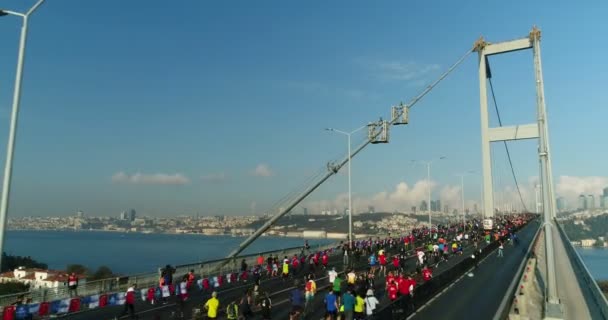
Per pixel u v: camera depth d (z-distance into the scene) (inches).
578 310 1009.5
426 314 856.3
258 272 1368.1
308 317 842.2
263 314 772.6
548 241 863.7
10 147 671.8
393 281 957.2
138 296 1095.0
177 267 1256.8
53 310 838.5
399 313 792.9
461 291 1116.5
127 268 5049.2
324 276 1395.2
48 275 2598.4
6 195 656.4
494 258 1828.2
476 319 813.9
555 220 3097.9
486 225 2999.5
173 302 1029.8
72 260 6215.6
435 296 1045.2
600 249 7588.6
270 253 1715.1
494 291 1114.1
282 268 1461.6
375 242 2278.5
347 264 1588.3
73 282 1001.5
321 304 962.7
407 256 1945.1
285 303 989.8
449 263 1694.1
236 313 735.1
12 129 677.9
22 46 707.4
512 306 907.4
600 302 927.0
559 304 832.9
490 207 3673.7
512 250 2124.8
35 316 855.7
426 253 1738.4
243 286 1240.2
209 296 1094.4
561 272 1496.1
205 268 1373.0
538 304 1002.7
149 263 5644.7
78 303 879.1
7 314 778.2
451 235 3031.5
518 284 1161.4
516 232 3179.1
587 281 1198.3
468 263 1507.1
